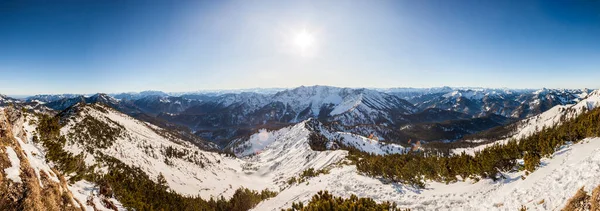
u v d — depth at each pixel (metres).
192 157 181.88
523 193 25.27
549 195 21.56
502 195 27.69
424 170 48.66
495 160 38.03
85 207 24.38
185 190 127.69
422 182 43.31
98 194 33.59
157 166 141.50
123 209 36.28
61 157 39.59
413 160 56.31
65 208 19.08
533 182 27.33
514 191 27.23
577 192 18.62
